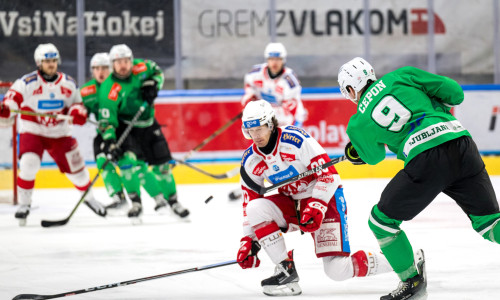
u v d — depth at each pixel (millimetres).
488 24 30281
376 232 9141
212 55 29625
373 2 30000
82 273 12266
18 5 28578
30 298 9805
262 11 29703
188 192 25188
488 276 11008
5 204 24359
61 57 28859
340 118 28406
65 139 18938
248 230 10219
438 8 30125
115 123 18359
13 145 24391
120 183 19750
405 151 8930
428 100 9070
